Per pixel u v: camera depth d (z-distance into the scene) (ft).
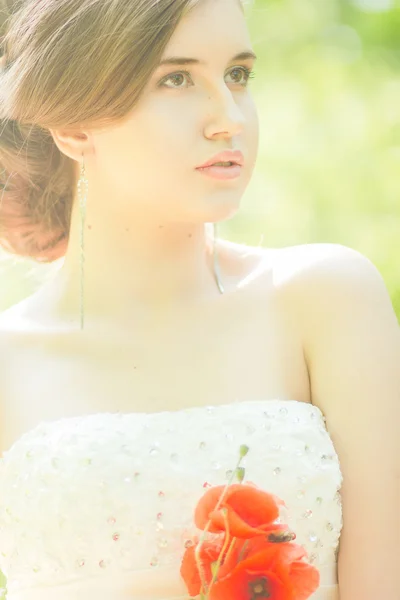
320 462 10.30
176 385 10.86
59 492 10.25
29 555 10.43
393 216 21.98
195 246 11.30
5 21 11.34
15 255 12.94
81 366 11.21
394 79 23.17
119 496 10.11
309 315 10.93
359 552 10.34
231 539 8.45
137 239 11.18
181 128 10.24
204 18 10.17
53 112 10.51
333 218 22.18
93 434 10.43
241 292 11.28
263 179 22.76
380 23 23.68
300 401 10.87
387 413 10.48
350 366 10.60
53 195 12.27
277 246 22.27
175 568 10.02
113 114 10.28
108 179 10.85
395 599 10.25
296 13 23.98
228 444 10.23
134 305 11.30
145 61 10.04
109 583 10.10
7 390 11.36
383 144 22.61
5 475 10.76
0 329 11.82
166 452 10.21
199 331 11.10
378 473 10.39
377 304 10.84
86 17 10.17
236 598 8.27
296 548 8.38
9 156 11.97
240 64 10.52
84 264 11.49
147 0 9.99
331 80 23.34
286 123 23.08
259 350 10.93
